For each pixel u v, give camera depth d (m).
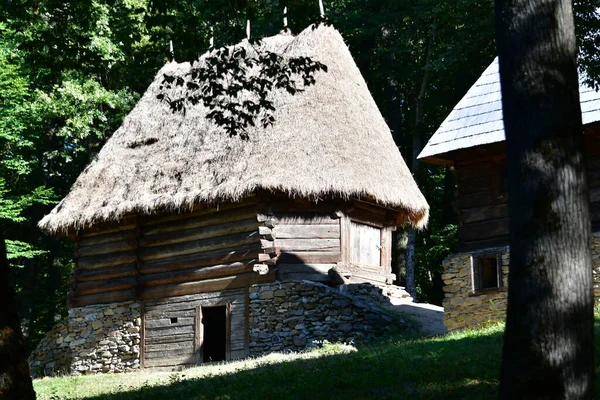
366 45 37.28
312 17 13.34
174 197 22.33
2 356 9.25
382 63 36.75
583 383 7.66
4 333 9.32
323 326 20.92
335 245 22.48
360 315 20.72
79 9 14.30
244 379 14.11
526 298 7.87
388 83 37.16
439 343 15.66
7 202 29.83
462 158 20.64
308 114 22.73
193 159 23.20
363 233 23.78
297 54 24.05
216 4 13.43
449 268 20.27
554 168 7.98
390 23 36.16
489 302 19.44
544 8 8.30
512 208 8.17
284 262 22.00
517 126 8.22
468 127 20.31
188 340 22.98
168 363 23.16
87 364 24.30
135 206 22.89
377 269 24.06
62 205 24.61
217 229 22.89
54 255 38.62
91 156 36.81
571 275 7.79
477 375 11.96
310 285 21.30
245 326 21.97
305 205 22.47
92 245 25.11
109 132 36.75
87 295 24.94
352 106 23.81
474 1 31.64
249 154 22.20
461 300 19.91
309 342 20.89
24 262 36.50
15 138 29.53
